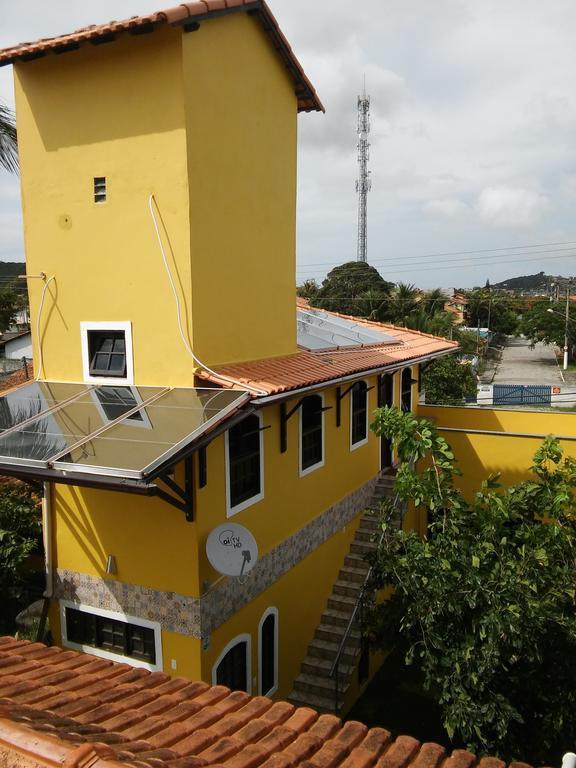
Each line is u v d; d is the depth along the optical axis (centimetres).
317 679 1117
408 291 5619
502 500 881
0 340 3966
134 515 896
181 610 866
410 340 1909
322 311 2150
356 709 1184
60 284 1004
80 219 968
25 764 319
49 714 446
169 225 892
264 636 1052
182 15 823
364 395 1511
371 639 1031
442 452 894
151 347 936
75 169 960
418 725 1131
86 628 987
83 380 1003
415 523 1645
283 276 1171
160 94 873
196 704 518
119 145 916
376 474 1614
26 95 980
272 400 874
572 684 774
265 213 1092
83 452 705
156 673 605
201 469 838
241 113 1004
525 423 1912
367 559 978
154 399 857
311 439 1227
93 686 547
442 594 777
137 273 930
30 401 923
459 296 10800
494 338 8775
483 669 729
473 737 773
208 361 937
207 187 919
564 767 365
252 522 991
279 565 1084
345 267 8481
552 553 822
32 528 1106
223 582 907
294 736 471
